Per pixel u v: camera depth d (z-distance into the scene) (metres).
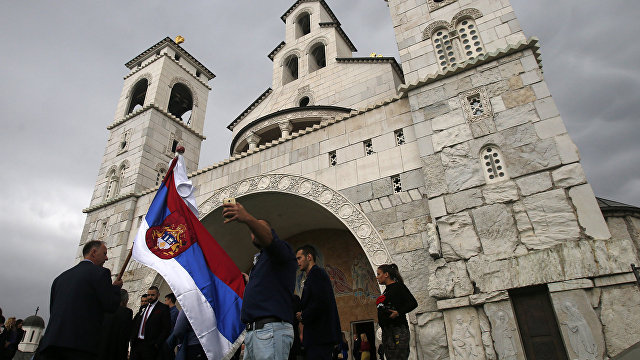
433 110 11.16
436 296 8.78
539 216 8.52
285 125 18.00
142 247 6.86
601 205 12.29
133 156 20.80
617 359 3.94
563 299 7.57
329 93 21.17
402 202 11.01
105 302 4.77
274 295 3.93
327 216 14.79
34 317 27.09
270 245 3.85
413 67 12.55
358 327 14.56
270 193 13.85
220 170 15.91
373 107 13.08
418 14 13.43
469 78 11.04
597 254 7.61
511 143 9.61
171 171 7.63
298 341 6.55
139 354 6.91
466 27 12.46
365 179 12.03
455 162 10.10
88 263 4.97
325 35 23.98
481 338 7.98
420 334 8.89
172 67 25.39
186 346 6.29
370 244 10.84
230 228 16.28
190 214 7.12
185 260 6.60
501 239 8.67
